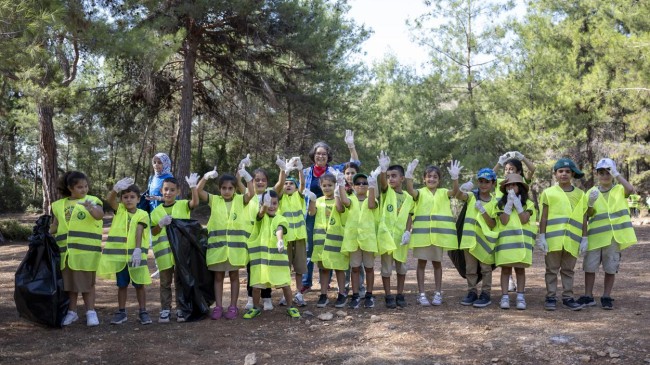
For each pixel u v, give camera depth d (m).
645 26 19.72
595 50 21.08
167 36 13.88
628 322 5.76
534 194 24.00
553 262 6.55
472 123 22.83
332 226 6.96
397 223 6.91
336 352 5.26
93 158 37.12
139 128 21.98
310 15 19.83
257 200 6.75
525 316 6.16
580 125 21.50
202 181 6.68
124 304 6.49
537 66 21.45
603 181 6.78
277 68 21.47
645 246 14.24
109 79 21.17
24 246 15.78
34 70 11.81
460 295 7.57
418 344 5.33
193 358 5.21
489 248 6.68
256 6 17.83
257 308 6.69
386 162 6.78
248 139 25.17
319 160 7.94
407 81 24.73
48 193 16.95
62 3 10.56
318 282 9.06
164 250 6.52
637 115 19.66
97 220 6.42
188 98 19.33
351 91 26.25
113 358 5.22
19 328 6.23
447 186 23.83
